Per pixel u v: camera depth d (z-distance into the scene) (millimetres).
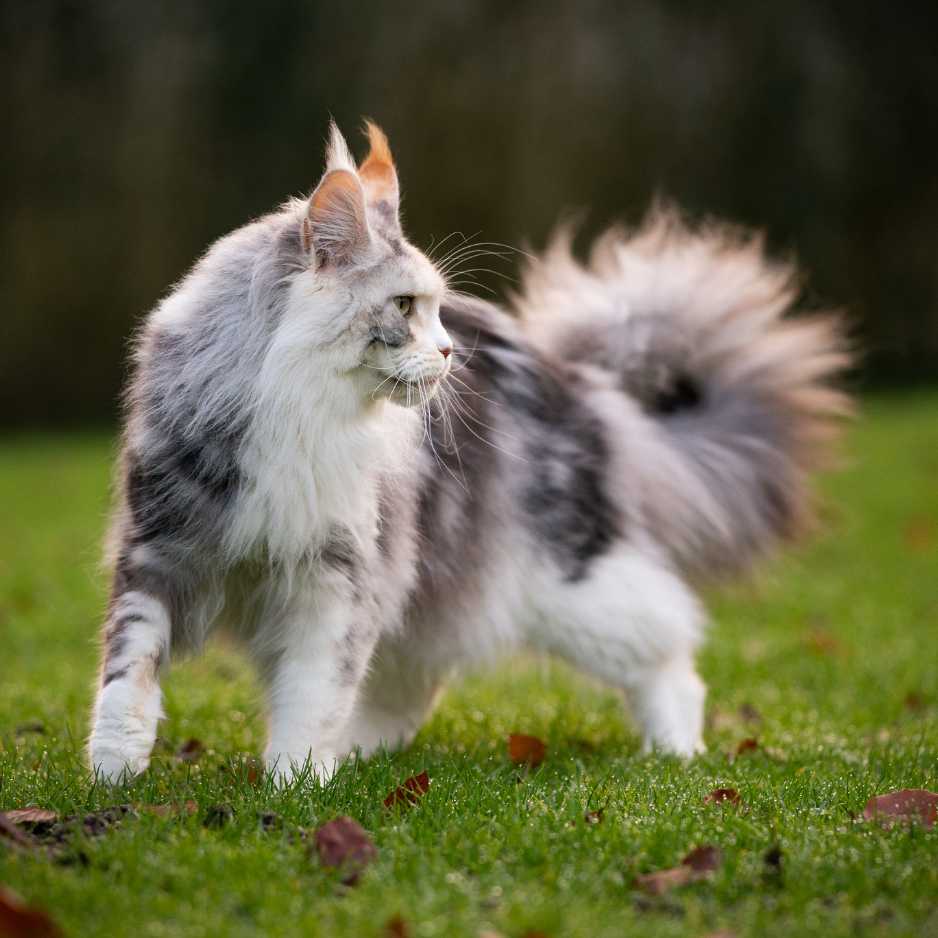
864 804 7934
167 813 7082
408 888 6180
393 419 8703
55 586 17719
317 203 7922
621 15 37125
